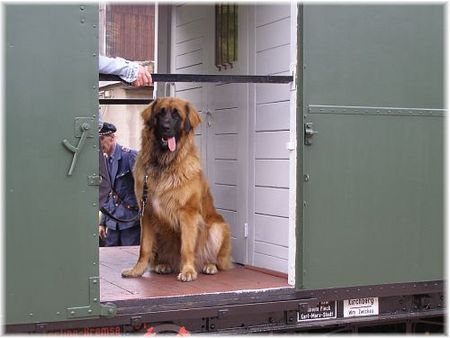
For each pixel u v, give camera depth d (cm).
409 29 482
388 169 474
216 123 611
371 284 470
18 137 366
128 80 436
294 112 445
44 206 372
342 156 456
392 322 500
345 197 458
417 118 485
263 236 537
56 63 374
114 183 657
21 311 368
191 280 485
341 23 455
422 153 488
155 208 495
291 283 457
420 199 488
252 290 442
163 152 489
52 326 375
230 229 588
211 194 588
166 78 441
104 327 397
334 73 453
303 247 444
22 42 367
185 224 493
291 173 448
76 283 379
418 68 486
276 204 518
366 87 465
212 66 612
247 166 561
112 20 890
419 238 488
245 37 562
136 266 505
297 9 442
